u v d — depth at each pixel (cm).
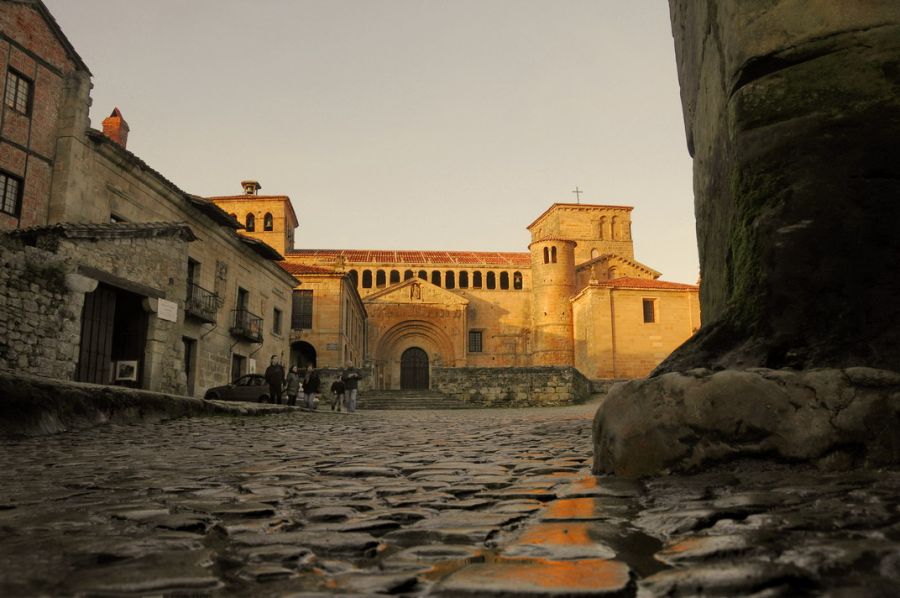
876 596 127
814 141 365
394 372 5984
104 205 2170
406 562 179
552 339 6009
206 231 2728
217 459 563
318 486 362
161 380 1911
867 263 342
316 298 4550
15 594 150
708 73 496
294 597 145
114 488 368
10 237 1578
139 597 148
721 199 464
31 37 2014
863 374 300
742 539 175
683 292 4831
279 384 2284
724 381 316
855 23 373
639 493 279
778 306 353
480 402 3034
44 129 2028
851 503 216
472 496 312
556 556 176
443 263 6556
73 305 1562
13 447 719
